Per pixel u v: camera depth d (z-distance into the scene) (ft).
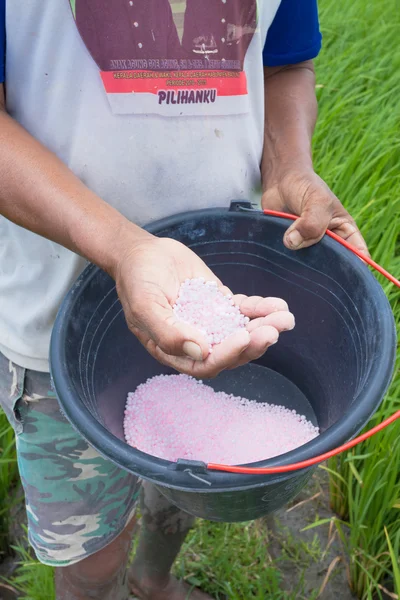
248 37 3.38
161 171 3.50
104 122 3.27
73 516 4.21
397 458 4.99
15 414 4.02
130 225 3.08
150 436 3.84
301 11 3.81
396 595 4.71
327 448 2.74
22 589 5.51
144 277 2.90
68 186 3.06
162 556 5.16
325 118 8.03
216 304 3.26
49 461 4.06
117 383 3.91
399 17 10.39
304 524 5.99
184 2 3.07
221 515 3.20
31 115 3.31
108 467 4.09
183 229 3.69
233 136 3.57
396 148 7.72
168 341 2.77
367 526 5.19
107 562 4.52
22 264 3.67
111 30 3.05
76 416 2.89
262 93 3.62
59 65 3.13
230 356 2.76
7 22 3.02
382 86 8.81
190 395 4.10
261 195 4.12
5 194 3.08
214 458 3.75
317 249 3.67
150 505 4.78
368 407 2.85
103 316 3.56
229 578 5.58
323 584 5.30
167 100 3.28
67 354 3.15
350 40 10.05
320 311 3.86
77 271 3.58
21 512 6.22
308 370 4.14
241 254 3.91
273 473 2.69
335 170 7.23
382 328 3.16
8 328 3.85
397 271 6.18
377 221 6.82
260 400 4.21
